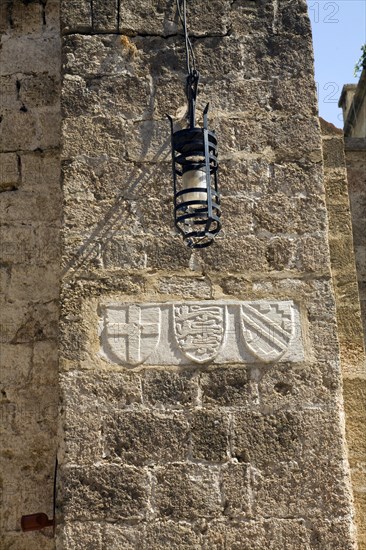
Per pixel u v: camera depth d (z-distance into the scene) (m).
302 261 5.23
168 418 4.91
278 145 5.46
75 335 5.02
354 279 6.16
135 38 5.62
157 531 4.73
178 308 5.09
